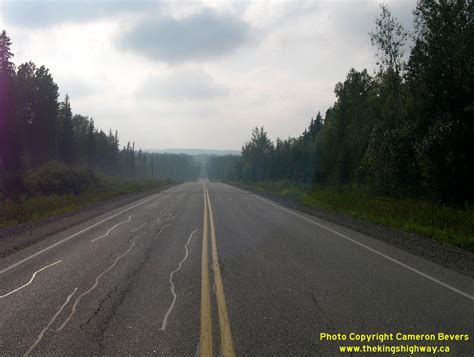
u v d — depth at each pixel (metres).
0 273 6.75
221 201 23.84
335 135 43.16
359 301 5.28
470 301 5.34
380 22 25.23
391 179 22.72
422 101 22.36
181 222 13.68
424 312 4.89
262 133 94.19
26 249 8.93
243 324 4.43
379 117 32.56
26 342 3.97
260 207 19.73
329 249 8.95
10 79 42.59
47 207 19.55
